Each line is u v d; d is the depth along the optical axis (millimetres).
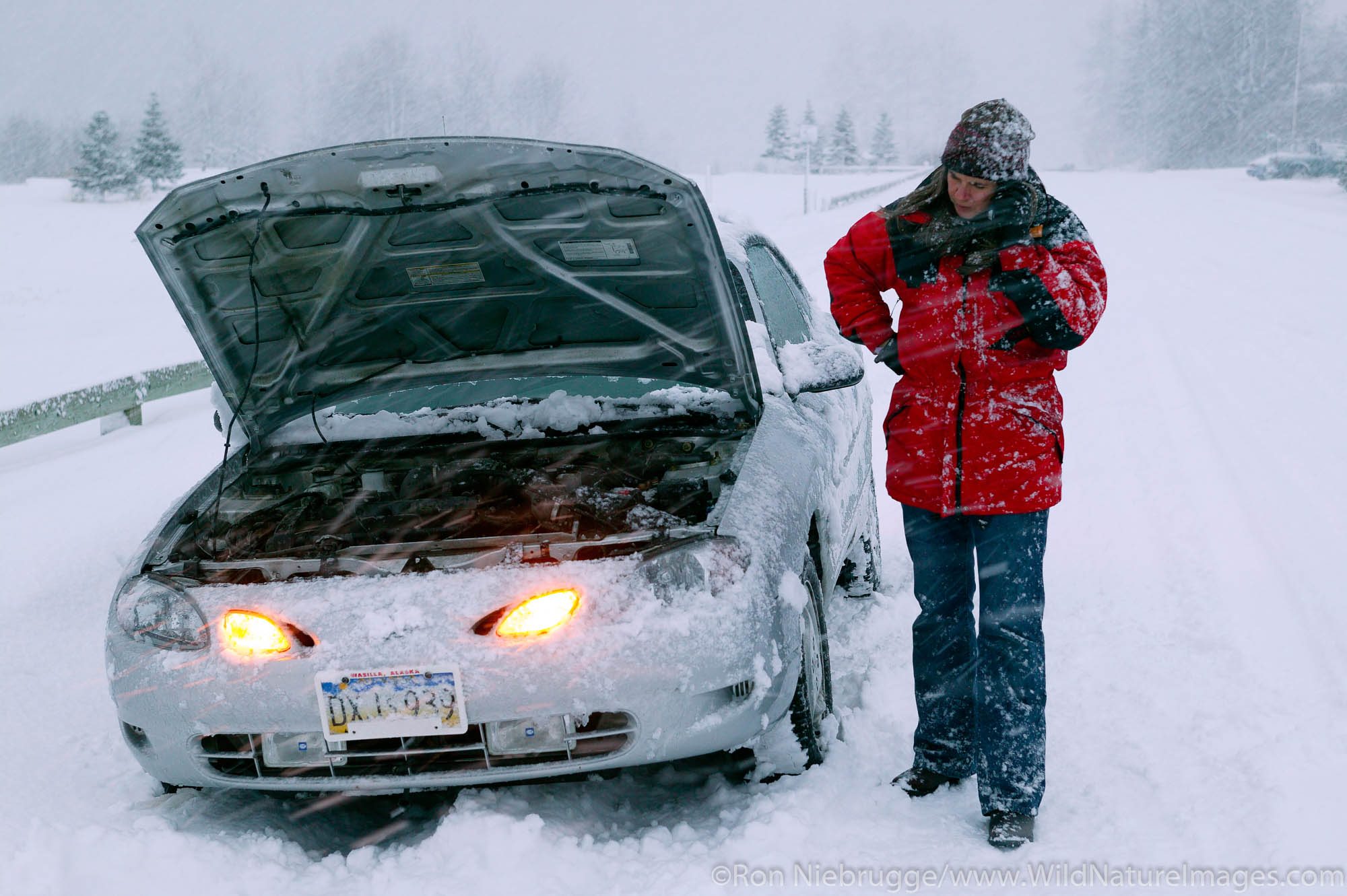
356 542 2717
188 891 2336
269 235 2748
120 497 6086
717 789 2660
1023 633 2412
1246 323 9547
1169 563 4180
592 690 2293
